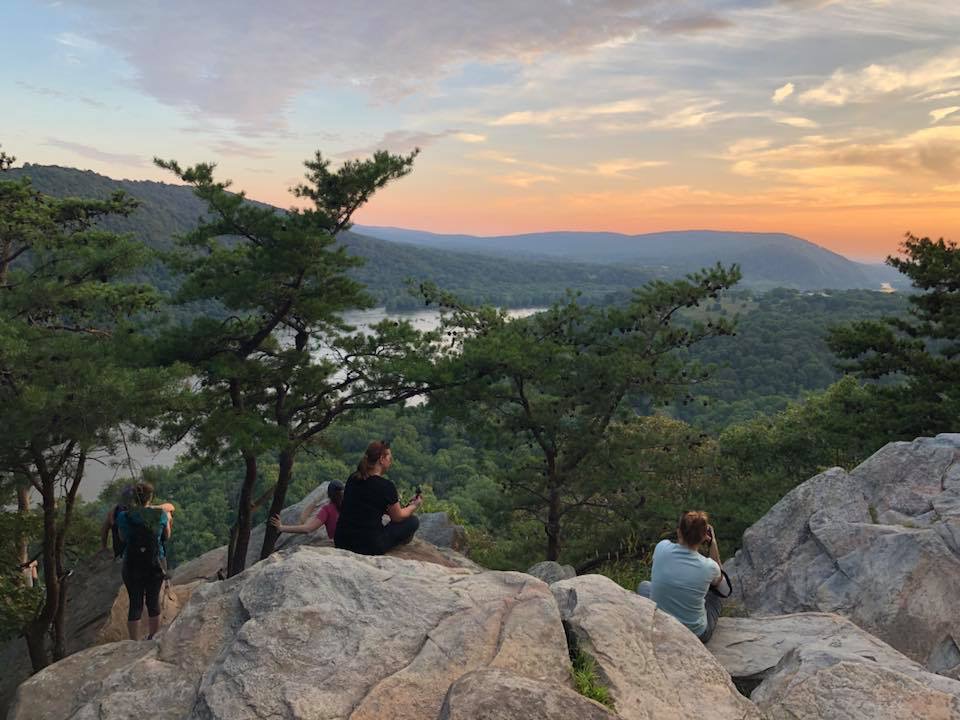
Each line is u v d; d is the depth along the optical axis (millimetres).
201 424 15492
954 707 3775
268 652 3830
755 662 4820
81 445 10938
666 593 5117
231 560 16797
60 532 13469
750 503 19469
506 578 4746
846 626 5340
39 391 10477
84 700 4098
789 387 153500
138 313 20125
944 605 6363
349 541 6445
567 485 20594
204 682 3748
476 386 18312
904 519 7766
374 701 3471
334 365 17688
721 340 179625
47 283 16453
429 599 4375
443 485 109188
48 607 12555
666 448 20438
